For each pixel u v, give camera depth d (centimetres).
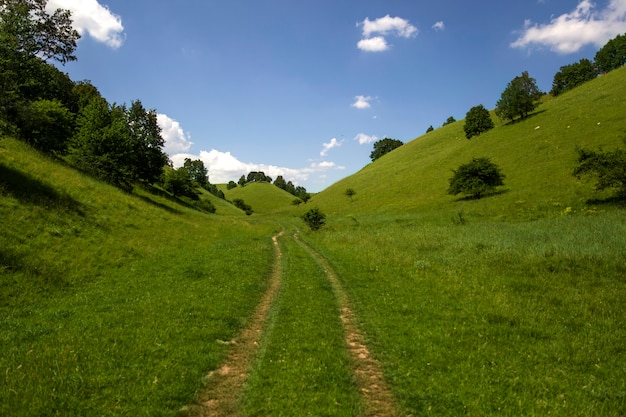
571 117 6069
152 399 642
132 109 4950
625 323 1028
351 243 2805
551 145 5406
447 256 2003
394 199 6750
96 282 1463
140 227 2588
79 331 916
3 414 565
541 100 10362
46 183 2328
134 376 709
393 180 8275
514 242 2108
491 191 4675
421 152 10244
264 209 16225
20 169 2298
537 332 986
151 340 883
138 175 4966
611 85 6875
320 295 1387
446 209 4769
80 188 2658
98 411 597
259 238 3466
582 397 683
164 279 1546
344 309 1253
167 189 7712
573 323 1045
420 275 1648
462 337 961
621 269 1497
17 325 947
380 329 1044
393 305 1251
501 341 939
